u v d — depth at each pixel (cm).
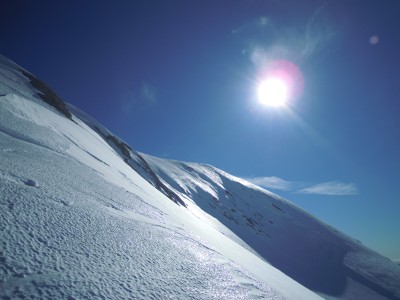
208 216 6066
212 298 345
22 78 2925
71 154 929
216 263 518
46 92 3033
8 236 267
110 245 356
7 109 1037
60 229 332
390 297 6347
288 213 11469
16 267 233
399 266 9069
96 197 570
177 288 324
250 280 530
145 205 781
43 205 373
